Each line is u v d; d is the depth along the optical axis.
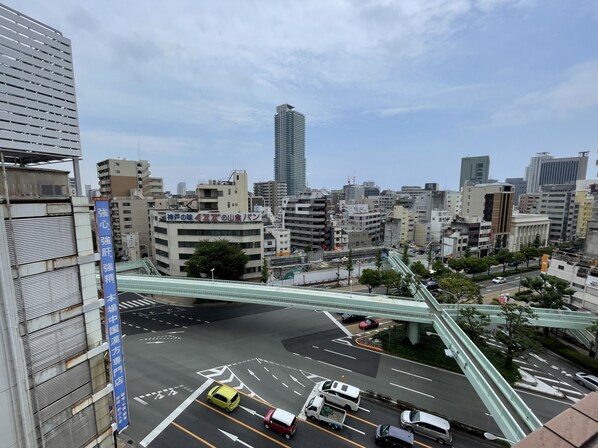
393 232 103.75
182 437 21.61
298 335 38.97
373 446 21.30
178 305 50.03
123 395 17.55
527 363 33.69
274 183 194.50
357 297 36.97
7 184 11.92
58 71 13.80
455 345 26.31
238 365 31.47
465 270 68.06
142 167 104.00
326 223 98.94
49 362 12.86
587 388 29.23
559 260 44.81
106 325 16.45
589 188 116.06
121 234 85.62
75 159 14.92
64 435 13.41
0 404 10.94
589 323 34.03
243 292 39.19
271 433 22.20
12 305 11.28
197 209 73.06
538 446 4.70
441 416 24.25
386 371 30.81
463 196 109.19
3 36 11.68
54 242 13.11
